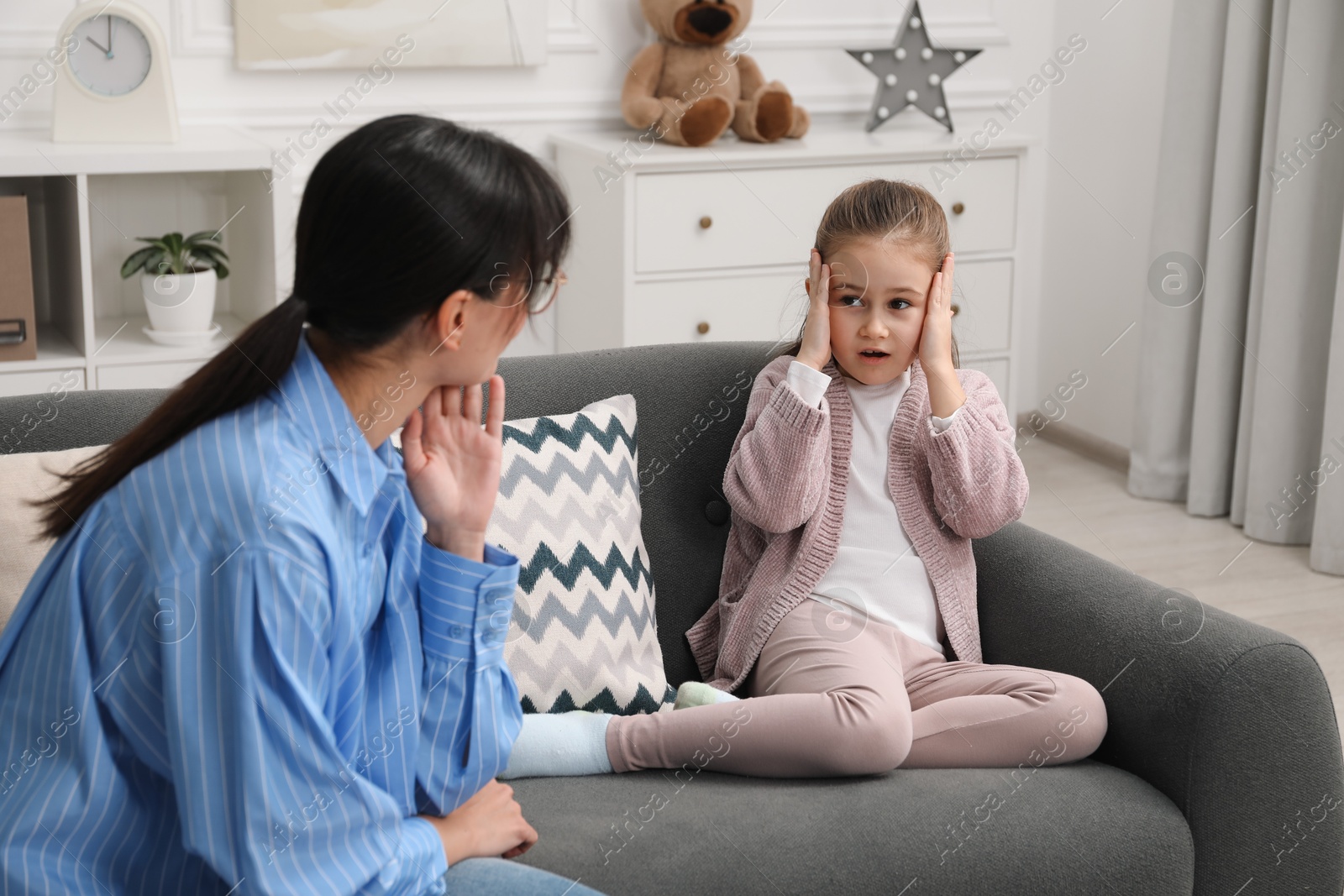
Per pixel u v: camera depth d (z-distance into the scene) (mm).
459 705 1043
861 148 2980
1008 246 3174
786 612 1526
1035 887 1193
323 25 2820
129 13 2445
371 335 910
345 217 882
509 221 911
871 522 1571
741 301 2975
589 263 3049
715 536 1651
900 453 1588
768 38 3232
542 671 1378
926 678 1478
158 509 866
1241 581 2764
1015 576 1547
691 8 2936
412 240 879
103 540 875
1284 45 2811
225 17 2758
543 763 1322
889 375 1583
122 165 2385
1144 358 3271
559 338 3336
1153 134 3297
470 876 1022
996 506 1522
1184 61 3039
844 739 1295
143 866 898
